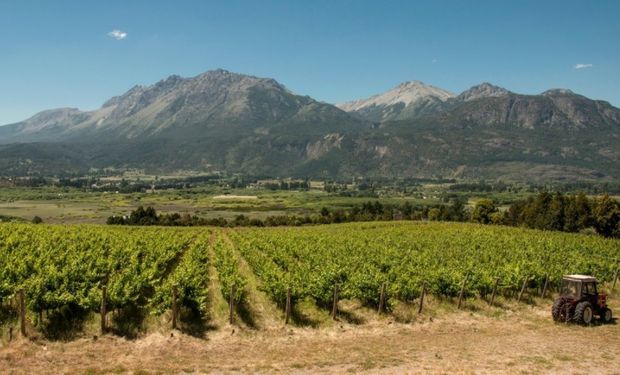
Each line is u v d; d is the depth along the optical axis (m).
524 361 18.72
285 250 43.66
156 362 18.33
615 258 44.25
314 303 27.53
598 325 24.84
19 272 27.36
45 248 38.28
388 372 17.50
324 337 22.39
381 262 37.06
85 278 26.12
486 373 17.28
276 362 18.73
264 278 29.09
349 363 18.62
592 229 93.06
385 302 26.30
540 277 31.98
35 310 20.77
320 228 84.88
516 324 25.31
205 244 49.31
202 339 21.30
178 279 24.52
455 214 118.12
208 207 171.50
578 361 18.78
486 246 51.44
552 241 55.75
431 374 17.20
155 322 22.45
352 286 27.12
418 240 57.03
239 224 99.06
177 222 97.75
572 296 24.94
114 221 99.38
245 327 23.09
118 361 18.25
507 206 190.38
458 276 29.41
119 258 36.31
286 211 159.38
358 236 61.62
